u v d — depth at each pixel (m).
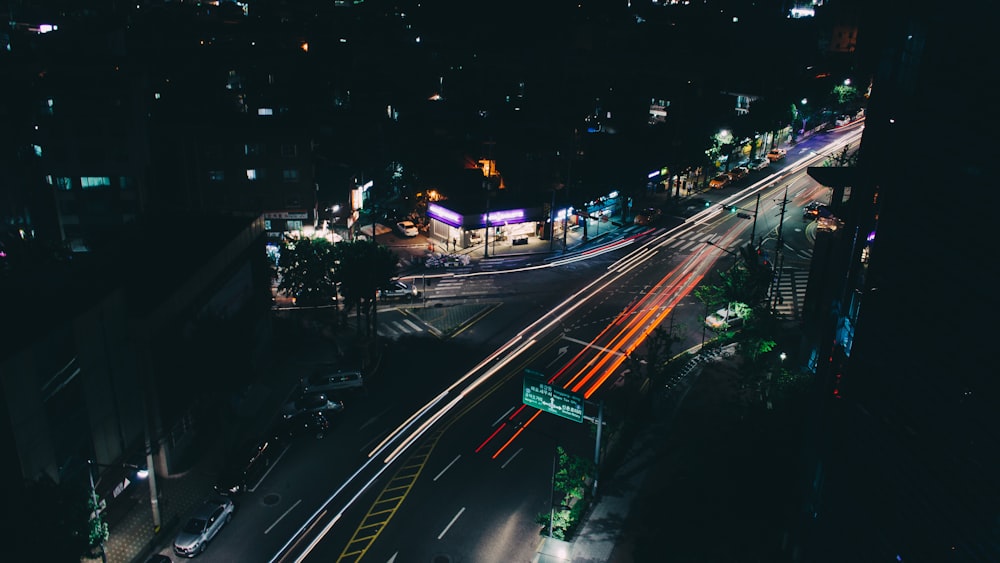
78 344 39.56
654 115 131.62
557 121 116.56
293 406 53.62
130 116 76.06
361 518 44.09
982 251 22.08
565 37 184.50
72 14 144.88
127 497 45.06
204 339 50.28
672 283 83.50
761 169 135.38
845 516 29.36
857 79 170.75
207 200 85.44
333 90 127.00
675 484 42.03
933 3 25.38
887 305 27.19
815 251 57.12
